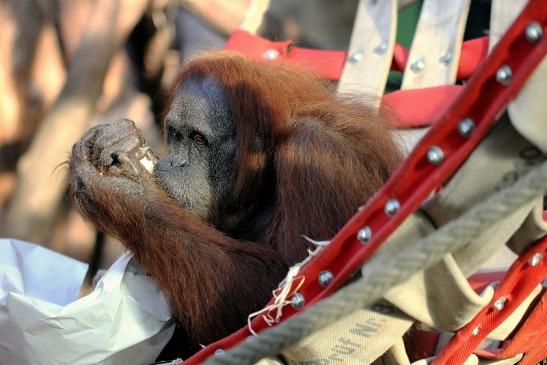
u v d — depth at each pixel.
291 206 4.84
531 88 3.38
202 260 4.88
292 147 4.94
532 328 4.43
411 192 3.61
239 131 5.16
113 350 4.64
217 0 9.25
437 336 4.93
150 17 8.65
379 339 3.97
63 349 4.59
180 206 5.17
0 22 9.68
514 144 3.54
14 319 4.57
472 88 3.39
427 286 3.79
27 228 8.67
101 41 8.75
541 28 3.29
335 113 5.13
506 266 4.88
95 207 5.06
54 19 9.65
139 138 5.25
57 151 8.74
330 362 4.01
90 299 4.64
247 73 5.26
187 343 5.31
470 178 3.60
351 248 3.78
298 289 3.91
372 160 4.94
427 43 5.91
